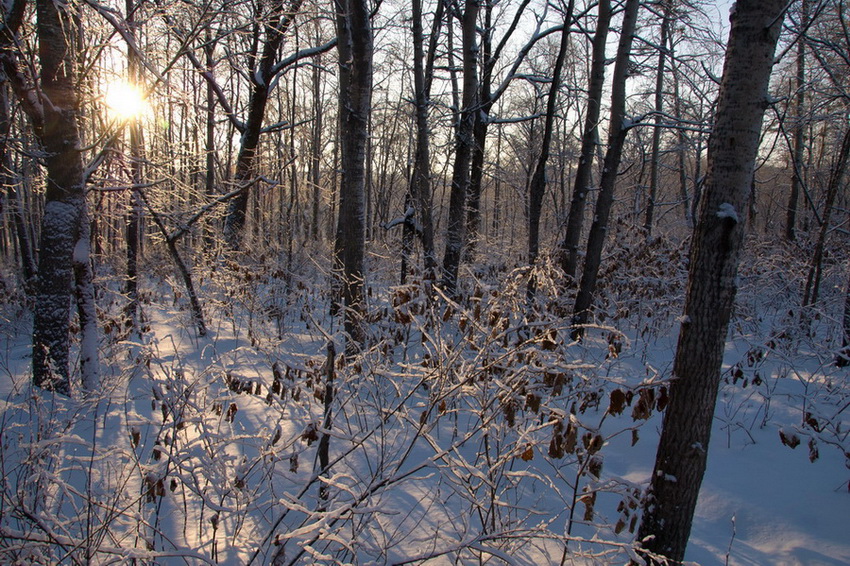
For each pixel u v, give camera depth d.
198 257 10.27
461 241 9.37
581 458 3.26
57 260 5.23
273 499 3.11
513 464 4.30
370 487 2.78
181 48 5.44
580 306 8.59
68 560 2.89
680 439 2.90
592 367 2.99
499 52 10.92
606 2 8.93
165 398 3.51
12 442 3.81
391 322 6.27
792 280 9.17
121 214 7.66
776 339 6.19
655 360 7.05
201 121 8.99
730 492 4.04
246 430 4.74
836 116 9.95
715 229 2.77
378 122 22.16
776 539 3.52
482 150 11.45
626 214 12.95
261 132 11.50
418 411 5.22
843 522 3.62
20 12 4.95
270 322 9.04
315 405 5.46
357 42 6.55
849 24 8.31
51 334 5.19
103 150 5.81
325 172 21.16
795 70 10.62
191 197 8.79
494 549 2.51
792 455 4.62
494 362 3.00
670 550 2.94
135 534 3.16
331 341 3.48
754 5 2.63
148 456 4.09
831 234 10.75
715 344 2.82
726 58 2.78
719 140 2.77
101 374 5.88
